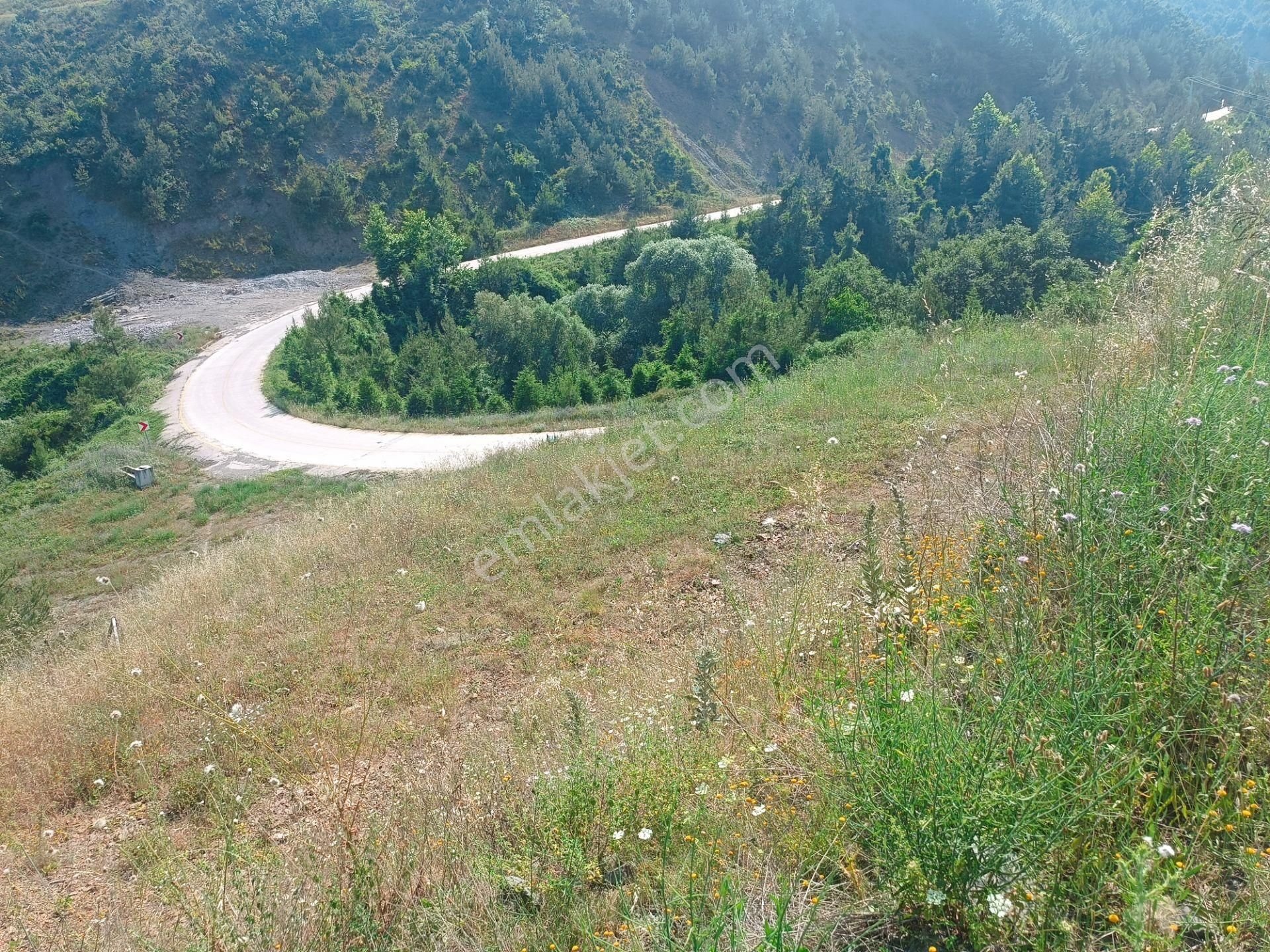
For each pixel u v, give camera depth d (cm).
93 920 348
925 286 2314
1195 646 256
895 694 261
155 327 3984
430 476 1157
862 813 252
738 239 4288
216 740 484
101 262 4631
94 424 2881
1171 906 201
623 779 315
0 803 464
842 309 2284
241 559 880
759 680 370
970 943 225
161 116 5219
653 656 473
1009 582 326
